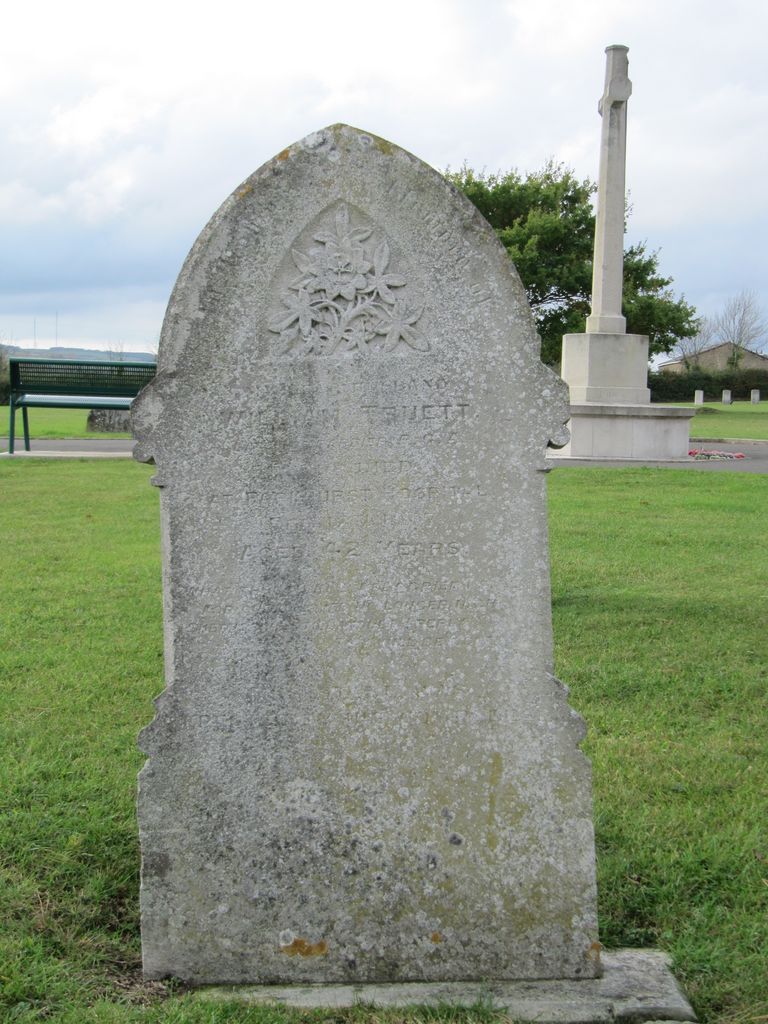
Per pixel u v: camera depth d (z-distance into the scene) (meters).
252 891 3.71
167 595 3.70
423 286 3.68
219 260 3.62
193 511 3.68
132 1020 3.33
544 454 3.71
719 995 3.54
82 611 8.38
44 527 12.24
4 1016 3.34
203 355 3.65
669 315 40.19
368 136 3.63
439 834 3.73
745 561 10.26
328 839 3.72
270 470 3.69
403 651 3.73
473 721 3.75
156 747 3.68
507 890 3.73
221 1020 3.37
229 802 3.71
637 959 3.77
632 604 8.50
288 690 3.71
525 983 3.67
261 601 3.71
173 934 3.69
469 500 3.72
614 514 13.03
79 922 3.95
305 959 3.72
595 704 6.26
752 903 4.08
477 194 41.81
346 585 3.72
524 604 3.74
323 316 3.67
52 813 4.74
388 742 3.73
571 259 41.16
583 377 20.11
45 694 6.39
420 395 3.70
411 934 3.73
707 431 31.88
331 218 3.65
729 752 5.54
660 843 4.51
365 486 3.71
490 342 3.69
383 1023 3.36
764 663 7.00
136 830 4.61
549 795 3.73
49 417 37.09
